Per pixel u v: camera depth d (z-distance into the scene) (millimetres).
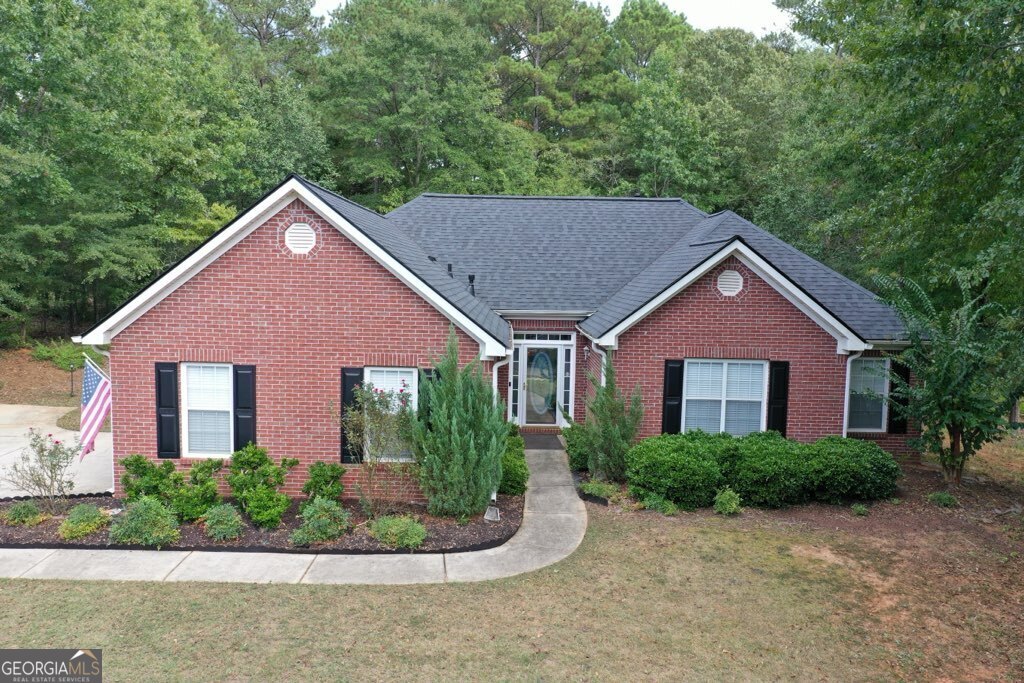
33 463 15117
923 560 10531
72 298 31953
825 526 11859
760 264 14266
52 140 25047
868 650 8062
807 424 14766
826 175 25859
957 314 13617
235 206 36594
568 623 8523
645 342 14711
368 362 12742
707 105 39969
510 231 20719
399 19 38438
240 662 7516
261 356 12648
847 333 14320
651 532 11516
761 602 9172
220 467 12227
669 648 7996
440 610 8797
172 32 32938
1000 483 14781
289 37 54938
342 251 12555
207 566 10016
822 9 21656
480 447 11883
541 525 11805
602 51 51750
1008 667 7762
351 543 10766
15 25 22094
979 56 12117
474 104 38406
